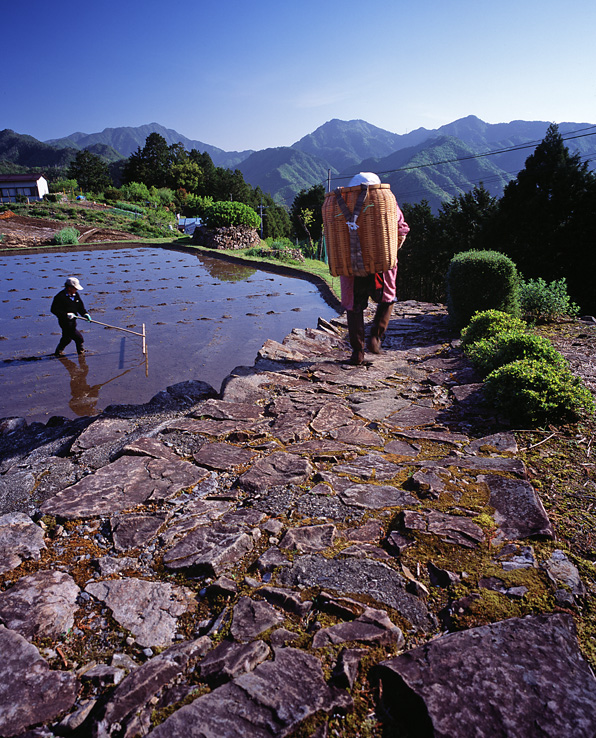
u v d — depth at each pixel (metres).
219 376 7.50
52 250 29.09
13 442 4.57
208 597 2.21
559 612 1.92
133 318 11.64
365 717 1.58
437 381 5.45
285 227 77.12
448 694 1.56
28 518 2.92
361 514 2.80
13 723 1.60
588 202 23.02
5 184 64.38
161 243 32.09
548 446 3.57
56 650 1.92
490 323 6.44
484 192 36.09
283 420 4.39
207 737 1.49
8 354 8.88
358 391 5.27
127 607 2.15
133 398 6.73
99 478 3.38
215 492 3.18
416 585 2.15
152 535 2.71
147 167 93.75
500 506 2.74
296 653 1.82
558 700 1.53
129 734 1.53
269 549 2.50
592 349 6.35
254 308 12.84
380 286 6.10
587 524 2.55
